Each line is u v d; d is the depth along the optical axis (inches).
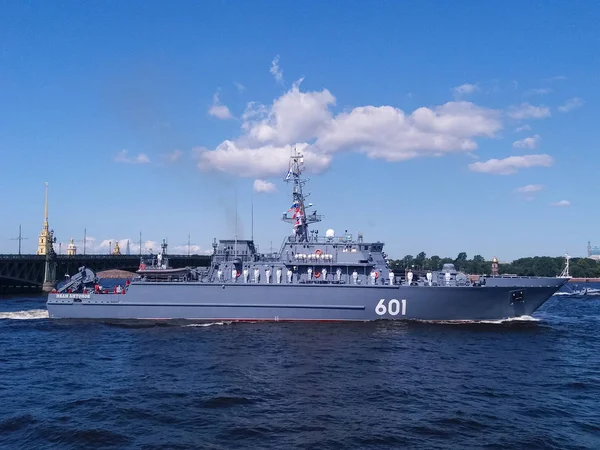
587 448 697.0
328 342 1397.6
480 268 5315.0
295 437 727.1
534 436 737.0
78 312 1800.0
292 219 1907.0
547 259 5669.3
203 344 1390.3
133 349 1350.9
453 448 693.3
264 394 932.0
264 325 1648.6
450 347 1346.0
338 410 842.8
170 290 1742.1
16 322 1785.2
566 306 2755.9
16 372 1120.2
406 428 764.0
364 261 1722.4
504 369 1131.3
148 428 762.8
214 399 897.5
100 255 4170.8
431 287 1627.7
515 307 1686.8
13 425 776.3
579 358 1252.5
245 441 711.7
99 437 725.9
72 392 957.2
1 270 3297.2
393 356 1238.9
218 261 1860.2
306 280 1734.7
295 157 1916.8
